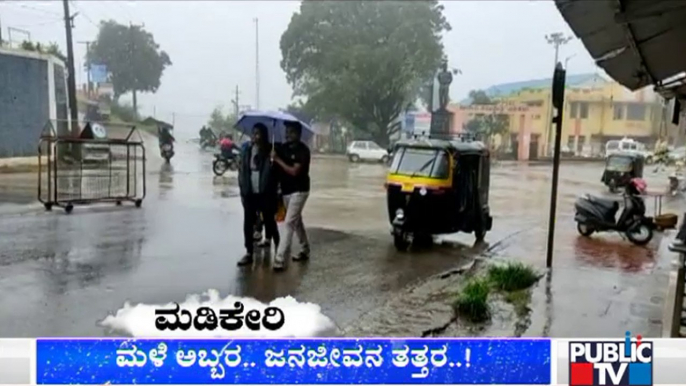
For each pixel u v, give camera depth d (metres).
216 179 15.43
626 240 8.87
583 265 6.95
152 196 11.61
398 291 5.55
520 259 7.25
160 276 5.71
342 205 11.64
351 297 5.30
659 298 5.39
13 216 8.59
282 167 6.13
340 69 35.91
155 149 24.42
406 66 35.81
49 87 15.41
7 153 14.02
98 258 6.30
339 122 38.25
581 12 4.11
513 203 13.61
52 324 4.32
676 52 5.21
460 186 7.62
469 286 5.28
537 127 36.41
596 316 4.84
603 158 34.06
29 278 5.46
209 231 8.04
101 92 32.94
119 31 33.47
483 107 36.56
